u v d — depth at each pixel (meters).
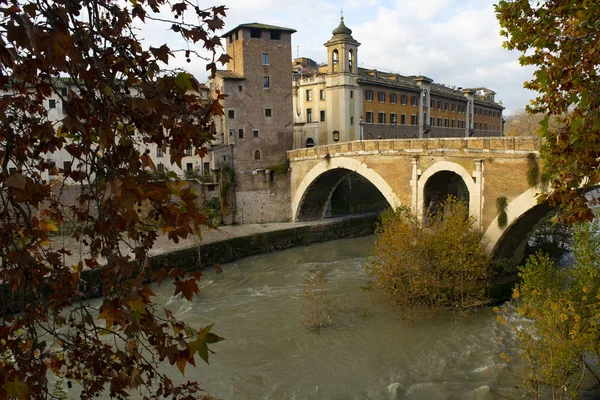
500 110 89.44
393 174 32.28
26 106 3.99
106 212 3.50
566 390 14.06
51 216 4.36
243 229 39.22
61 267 4.41
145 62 3.66
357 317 22.64
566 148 7.75
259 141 43.00
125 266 3.53
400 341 20.06
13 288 3.59
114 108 3.49
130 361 3.90
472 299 22.12
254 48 42.47
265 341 20.58
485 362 18.03
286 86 44.06
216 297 26.77
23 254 3.31
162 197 3.15
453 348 19.27
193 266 31.86
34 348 3.69
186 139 3.64
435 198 30.78
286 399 16.17
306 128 54.06
